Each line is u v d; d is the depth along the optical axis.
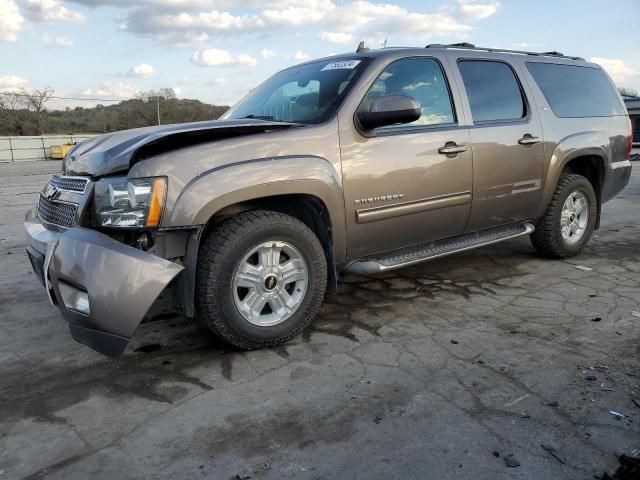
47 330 3.72
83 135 56.69
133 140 3.09
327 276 3.60
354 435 2.38
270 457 2.24
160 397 2.76
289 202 3.49
